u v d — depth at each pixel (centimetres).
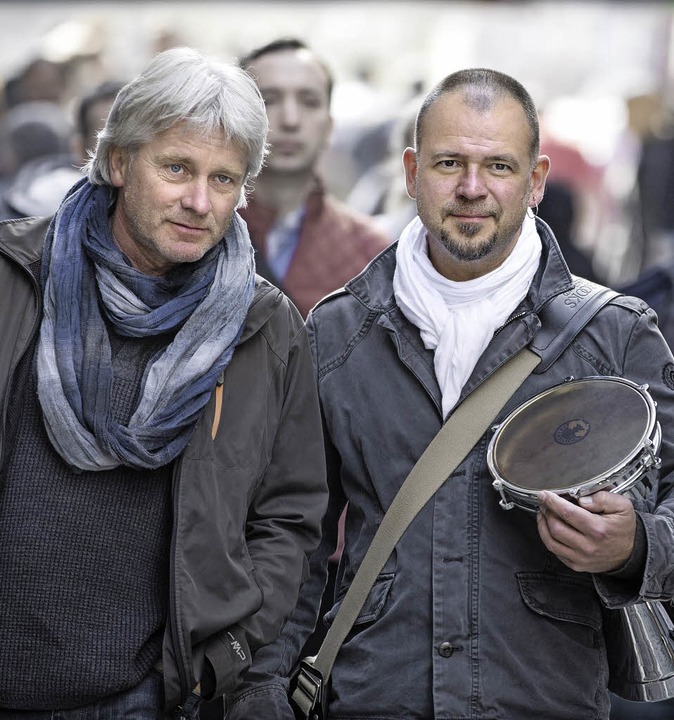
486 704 953
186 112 893
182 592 906
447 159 979
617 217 2916
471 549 972
